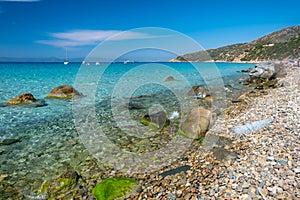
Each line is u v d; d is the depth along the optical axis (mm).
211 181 6441
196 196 5844
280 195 5305
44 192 6684
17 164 8414
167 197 6051
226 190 5863
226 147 8633
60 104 18234
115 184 6703
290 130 9359
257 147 8164
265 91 19906
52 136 11219
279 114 11859
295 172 6121
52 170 7984
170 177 7086
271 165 6703
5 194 6641
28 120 13852
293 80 24484
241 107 14930
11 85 28109
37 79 34469
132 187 6645
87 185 6992
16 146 10031
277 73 28594
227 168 7012
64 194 6578
